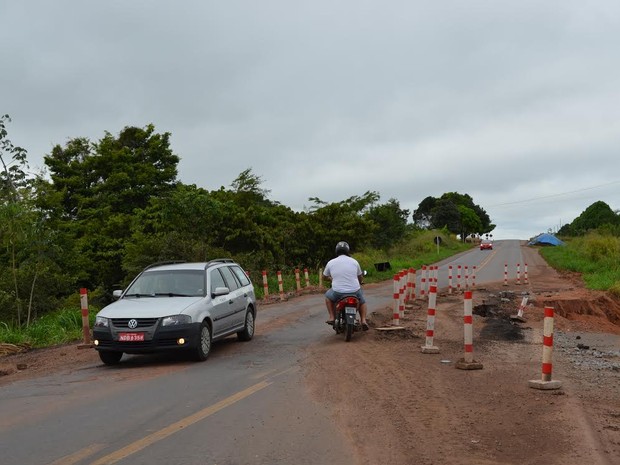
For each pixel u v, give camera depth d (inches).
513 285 1251.2
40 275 826.8
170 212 1054.4
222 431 251.1
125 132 1590.8
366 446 229.1
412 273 823.7
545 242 4099.4
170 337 411.8
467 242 5187.0
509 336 556.7
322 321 658.8
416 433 244.7
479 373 366.0
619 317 950.4
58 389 348.5
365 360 408.5
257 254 1237.1
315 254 1515.7
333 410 281.7
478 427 252.7
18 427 265.3
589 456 216.5
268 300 949.8
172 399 311.6
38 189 989.8
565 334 676.1
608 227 2723.9
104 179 1515.7
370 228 1612.9
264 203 1680.6
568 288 1173.7
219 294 461.7
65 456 222.8
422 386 329.1
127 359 460.1
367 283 1343.5
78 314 681.0
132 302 443.5
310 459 215.2
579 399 305.3
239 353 461.7
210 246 1129.4
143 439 241.6
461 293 999.6
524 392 315.6
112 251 1240.8
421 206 5792.3
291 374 369.4
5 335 573.0
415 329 571.5
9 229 773.9
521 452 221.5
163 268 485.7
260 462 212.4
